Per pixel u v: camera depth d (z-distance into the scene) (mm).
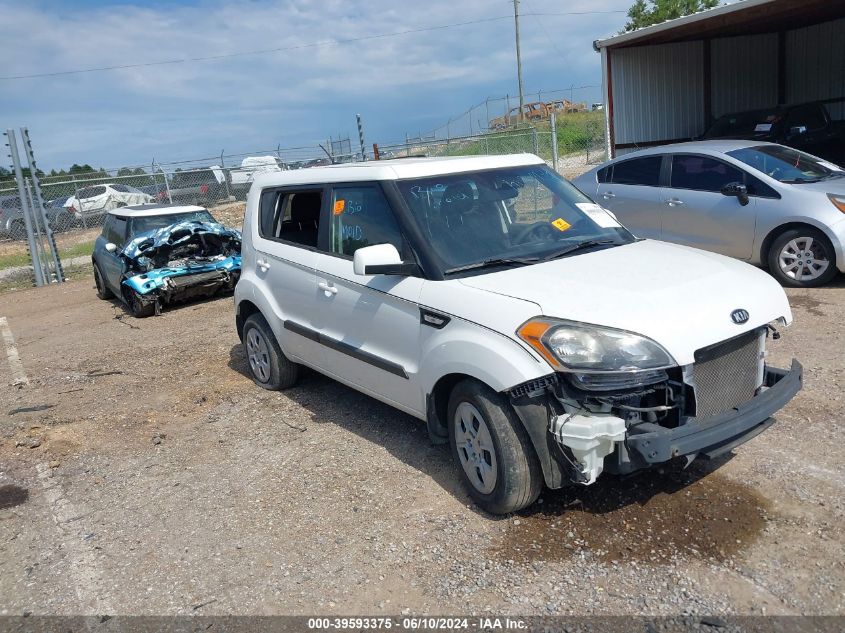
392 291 4168
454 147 23016
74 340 9242
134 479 4699
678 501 3695
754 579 3068
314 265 4973
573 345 3229
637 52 16562
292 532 3834
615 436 3219
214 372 6934
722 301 3502
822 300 7047
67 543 3963
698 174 8398
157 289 9969
